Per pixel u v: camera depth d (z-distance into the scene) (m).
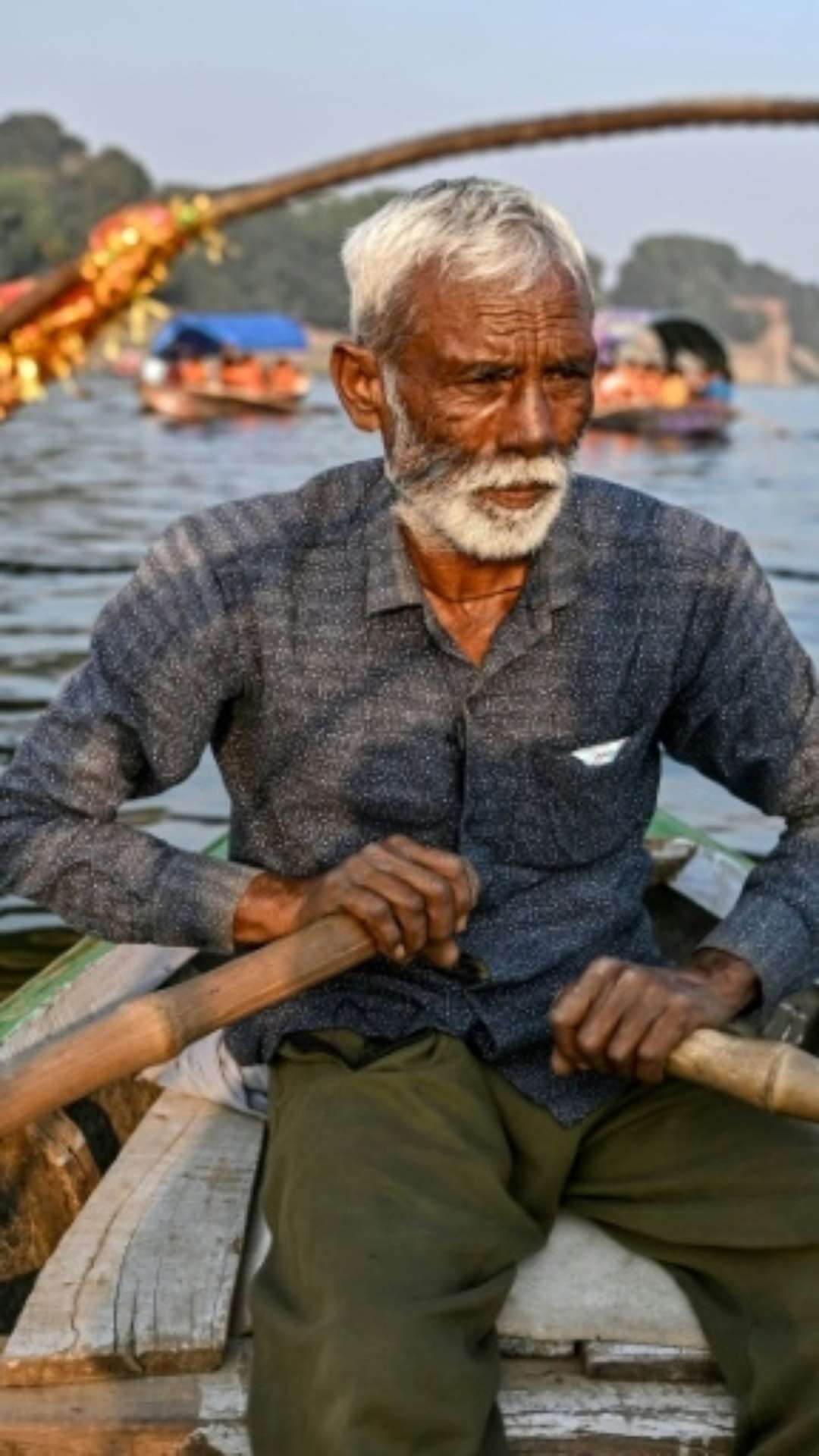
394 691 2.17
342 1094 2.07
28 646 8.59
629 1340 1.99
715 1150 2.11
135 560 11.95
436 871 2.02
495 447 2.00
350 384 2.15
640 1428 1.92
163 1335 1.97
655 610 2.22
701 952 2.24
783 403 60.69
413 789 2.18
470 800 2.17
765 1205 2.04
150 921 2.16
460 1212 1.96
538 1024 2.18
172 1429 1.91
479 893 2.13
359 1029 2.16
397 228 2.00
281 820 2.23
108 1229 2.19
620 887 2.28
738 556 2.28
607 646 2.19
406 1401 1.74
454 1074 2.10
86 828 2.20
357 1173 1.96
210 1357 1.97
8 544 12.73
